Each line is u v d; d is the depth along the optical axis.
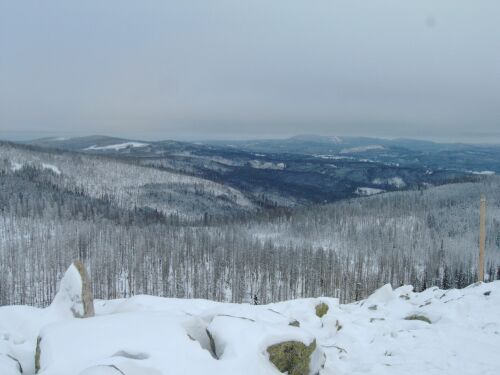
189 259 115.81
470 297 20.08
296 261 109.56
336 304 20.91
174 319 11.64
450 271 117.06
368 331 16.36
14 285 90.62
